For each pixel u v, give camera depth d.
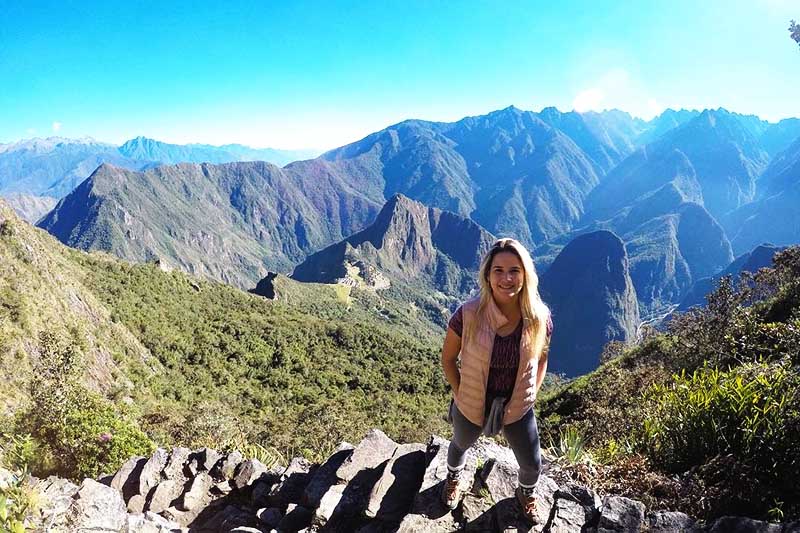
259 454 7.73
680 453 4.57
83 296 67.56
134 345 72.50
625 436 6.12
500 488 3.65
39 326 46.06
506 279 2.92
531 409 3.17
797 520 3.13
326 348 105.06
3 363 36.03
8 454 5.56
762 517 3.59
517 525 3.32
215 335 95.75
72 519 3.84
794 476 3.67
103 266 103.69
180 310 101.62
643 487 4.00
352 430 32.47
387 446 4.74
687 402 4.86
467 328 3.11
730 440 4.27
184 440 15.91
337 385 88.38
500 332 3.05
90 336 57.22
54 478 4.55
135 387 59.03
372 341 111.31
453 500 3.53
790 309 16.62
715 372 5.27
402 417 62.31
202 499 5.12
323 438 29.33
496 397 3.09
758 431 4.04
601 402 14.09
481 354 3.04
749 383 4.58
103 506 4.13
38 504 3.17
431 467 3.96
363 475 4.31
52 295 56.72
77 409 8.09
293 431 32.09
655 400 6.52
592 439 7.96
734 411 4.34
